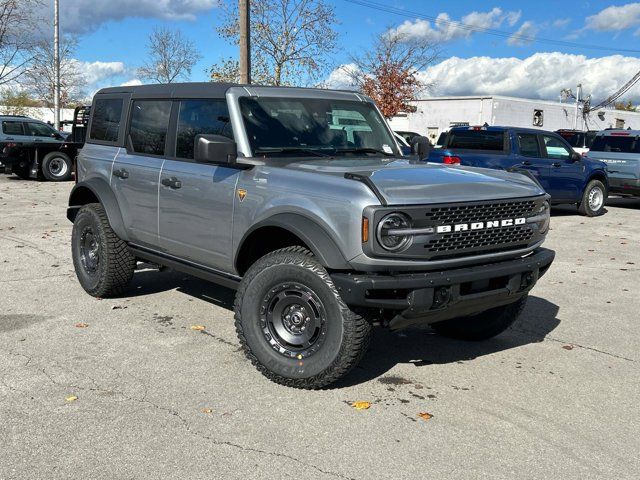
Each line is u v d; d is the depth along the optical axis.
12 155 19.14
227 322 5.88
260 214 4.59
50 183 19.16
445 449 3.67
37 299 6.49
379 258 4.05
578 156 13.94
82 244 6.59
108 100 6.54
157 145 5.76
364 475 3.37
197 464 3.44
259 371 4.61
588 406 4.30
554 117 42.34
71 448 3.58
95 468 3.38
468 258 4.36
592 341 5.67
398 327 4.29
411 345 5.47
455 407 4.23
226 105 5.08
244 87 5.17
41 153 19.45
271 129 5.06
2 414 3.96
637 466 3.54
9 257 8.45
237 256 4.82
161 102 5.79
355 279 4.01
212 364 4.85
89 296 6.63
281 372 4.40
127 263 6.32
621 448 3.74
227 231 4.93
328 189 4.22
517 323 6.18
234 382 4.53
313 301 4.27
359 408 4.16
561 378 4.79
